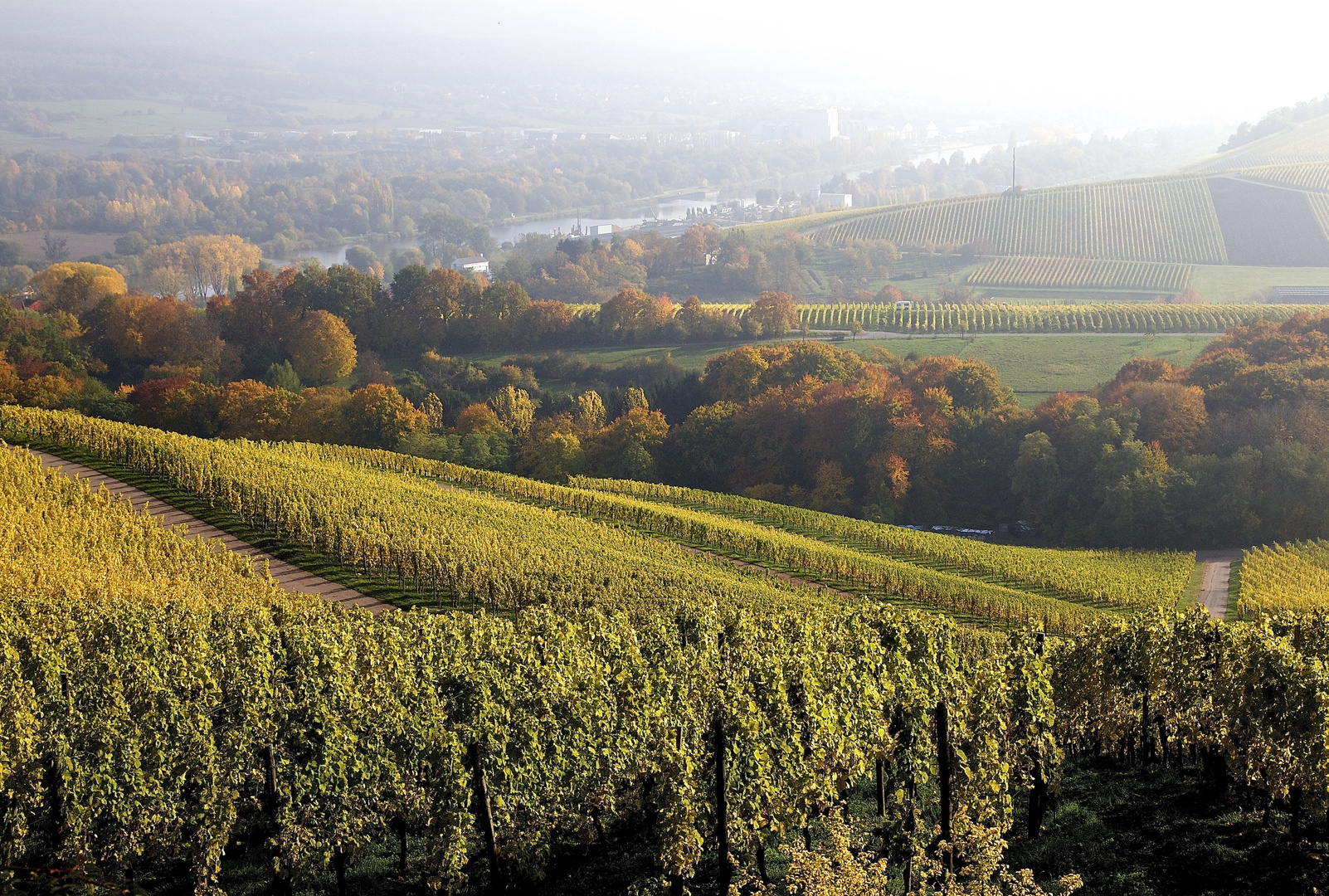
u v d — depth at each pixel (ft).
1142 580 300.20
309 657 137.80
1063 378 530.68
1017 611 259.19
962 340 608.19
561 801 133.49
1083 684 151.94
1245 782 136.87
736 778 125.49
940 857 116.37
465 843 125.29
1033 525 405.59
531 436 485.56
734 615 162.91
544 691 134.00
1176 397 407.64
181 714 130.21
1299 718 124.67
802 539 320.09
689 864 118.83
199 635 149.28
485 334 645.92
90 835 122.72
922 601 271.69
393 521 264.52
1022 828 139.13
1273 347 463.42
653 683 140.56
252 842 136.87
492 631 150.61
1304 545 338.13
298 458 338.75
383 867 133.08
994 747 127.85
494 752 128.47
